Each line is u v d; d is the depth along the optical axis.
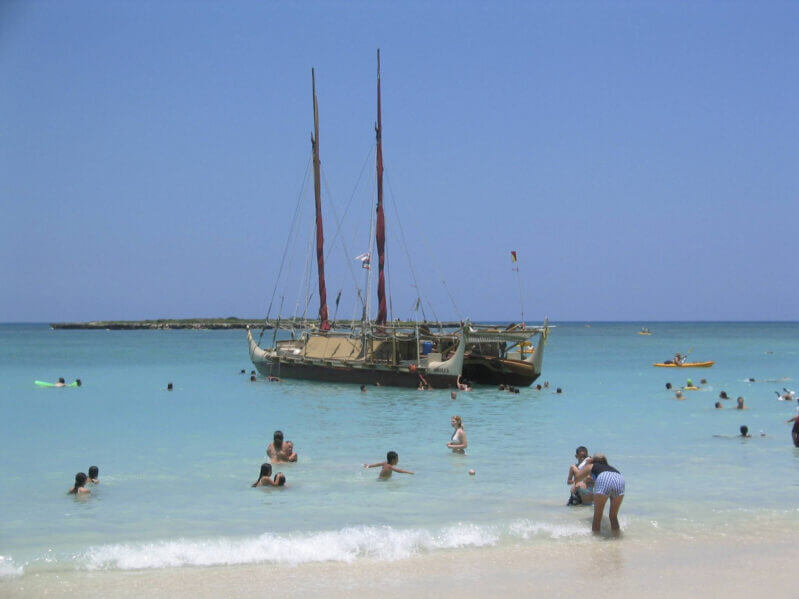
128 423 30.98
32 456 23.34
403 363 45.72
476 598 11.58
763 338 160.62
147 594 11.67
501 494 17.98
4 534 14.66
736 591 11.89
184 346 116.31
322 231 59.97
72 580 12.20
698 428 29.20
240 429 29.25
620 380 53.09
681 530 14.88
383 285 53.97
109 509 16.61
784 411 34.56
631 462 21.98
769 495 17.75
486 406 37.00
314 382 50.25
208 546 13.78
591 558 13.34
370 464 21.67
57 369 64.69
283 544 13.86
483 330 45.41
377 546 13.87
